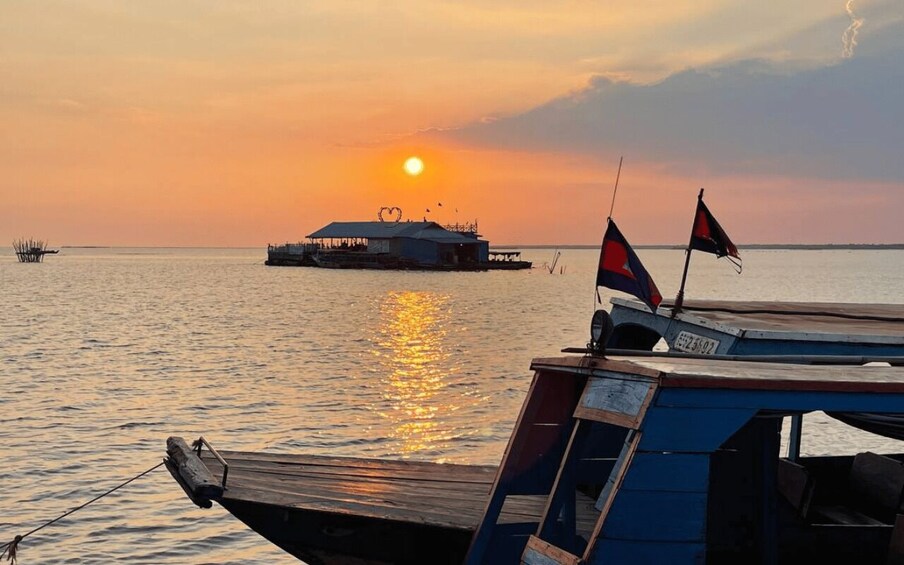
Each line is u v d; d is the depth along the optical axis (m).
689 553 7.39
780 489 9.76
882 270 199.00
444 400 27.91
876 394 7.69
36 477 18.25
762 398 7.54
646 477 7.38
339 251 137.88
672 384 7.39
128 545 14.66
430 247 126.06
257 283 110.25
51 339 46.53
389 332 51.62
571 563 7.36
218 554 14.38
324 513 9.12
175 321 58.06
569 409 9.03
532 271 155.12
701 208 11.09
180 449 9.95
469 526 9.12
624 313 11.93
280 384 31.28
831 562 9.51
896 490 10.16
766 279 145.62
